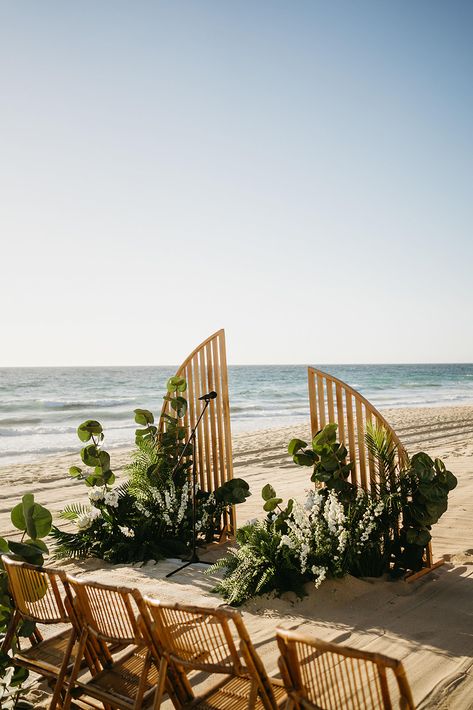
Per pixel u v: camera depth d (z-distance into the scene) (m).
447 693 2.97
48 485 10.66
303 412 28.44
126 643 2.54
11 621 3.12
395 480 4.82
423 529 4.64
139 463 6.24
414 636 3.68
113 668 2.79
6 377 66.00
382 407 33.00
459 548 5.64
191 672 3.37
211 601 4.54
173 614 2.30
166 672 2.41
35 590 2.91
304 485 9.63
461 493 8.04
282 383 58.84
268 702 2.13
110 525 6.00
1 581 3.24
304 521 4.59
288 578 4.48
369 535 4.71
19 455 15.09
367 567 4.70
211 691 2.47
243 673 2.17
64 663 2.74
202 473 6.39
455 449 12.62
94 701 2.87
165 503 6.05
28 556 3.39
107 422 24.02
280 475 10.78
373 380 68.12
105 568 5.61
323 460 4.80
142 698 2.43
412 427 18.56
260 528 4.80
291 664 2.00
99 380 61.72
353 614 4.09
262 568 4.48
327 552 4.47
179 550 5.94
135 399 37.69
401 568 4.87
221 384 6.06
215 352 6.13
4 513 8.43
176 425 6.40
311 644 1.85
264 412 28.73
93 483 6.12
